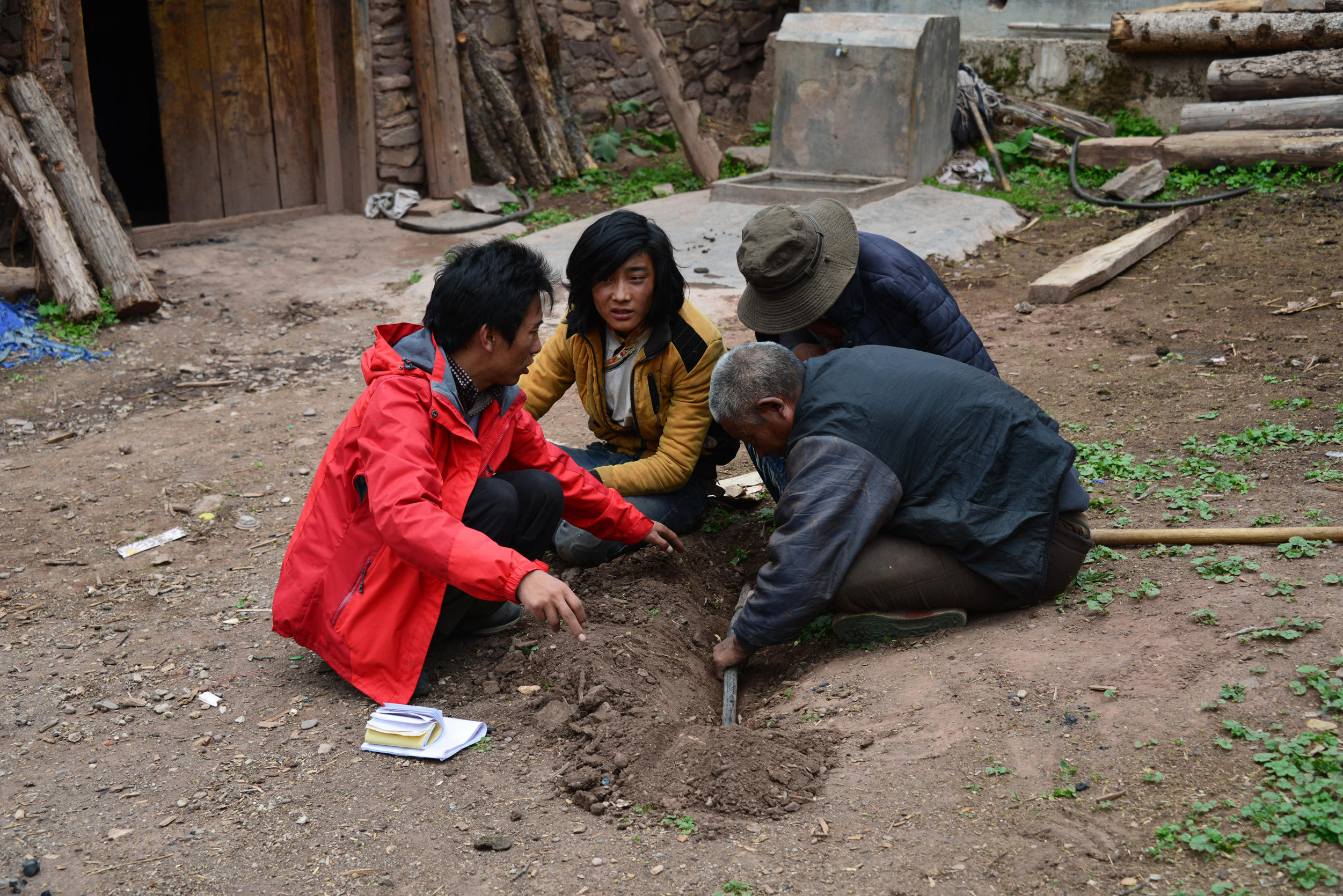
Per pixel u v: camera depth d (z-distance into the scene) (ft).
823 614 11.75
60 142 25.40
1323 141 28.17
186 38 31.76
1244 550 10.98
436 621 9.94
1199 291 22.40
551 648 10.74
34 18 26.13
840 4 39.04
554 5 38.34
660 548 12.41
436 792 8.77
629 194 35.86
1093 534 11.47
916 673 9.76
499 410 10.35
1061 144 33.65
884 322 12.18
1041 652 9.62
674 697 10.18
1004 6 36.45
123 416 19.29
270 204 34.53
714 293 25.03
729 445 13.61
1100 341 20.16
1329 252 23.76
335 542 9.99
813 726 9.41
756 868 7.59
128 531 14.53
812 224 11.58
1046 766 8.16
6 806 8.74
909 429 9.82
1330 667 8.62
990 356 19.84
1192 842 7.13
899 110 31.78
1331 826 7.01
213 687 10.59
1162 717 8.43
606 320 12.00
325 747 9.44
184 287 27.50
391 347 10.05
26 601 12.59
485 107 36.17
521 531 10.70
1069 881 7.07
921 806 7.97
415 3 33.78
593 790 8.62
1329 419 14.74
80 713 10.15
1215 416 15.42
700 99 42.91
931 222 29.37
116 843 8.25
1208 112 30.66
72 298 23.58
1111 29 33.55
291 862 7.98
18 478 16.48
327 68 34.01
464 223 33.27
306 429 18.38
